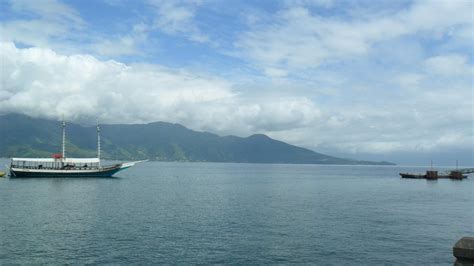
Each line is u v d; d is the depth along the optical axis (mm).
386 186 176750
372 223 70750
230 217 75375
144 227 63875
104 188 137750
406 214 82938
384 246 53312
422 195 130250
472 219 76438
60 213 77312
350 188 162750
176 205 92812
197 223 68375
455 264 20062
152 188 144750
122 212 79812
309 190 149000
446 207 96312
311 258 47531
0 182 154250
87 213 77875
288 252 49938
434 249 51969
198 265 44344
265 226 66562
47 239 54406
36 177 178125
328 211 86062
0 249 48969
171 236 57531
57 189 129375
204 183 183500
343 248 52094
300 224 68875
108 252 48531
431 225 69250
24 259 45188
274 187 163500
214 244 53312
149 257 46812
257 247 52125
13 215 73938
